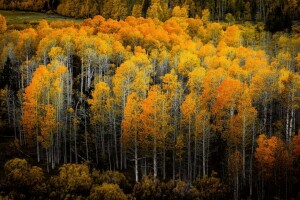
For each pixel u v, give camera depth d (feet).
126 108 179.93
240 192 165.78
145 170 178.09
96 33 405.80
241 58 323.37
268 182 165.27
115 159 200.95
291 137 197.88
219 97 191.72
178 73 301.02
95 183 162.30
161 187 163.02
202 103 207.10
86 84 283.38
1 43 346.95
